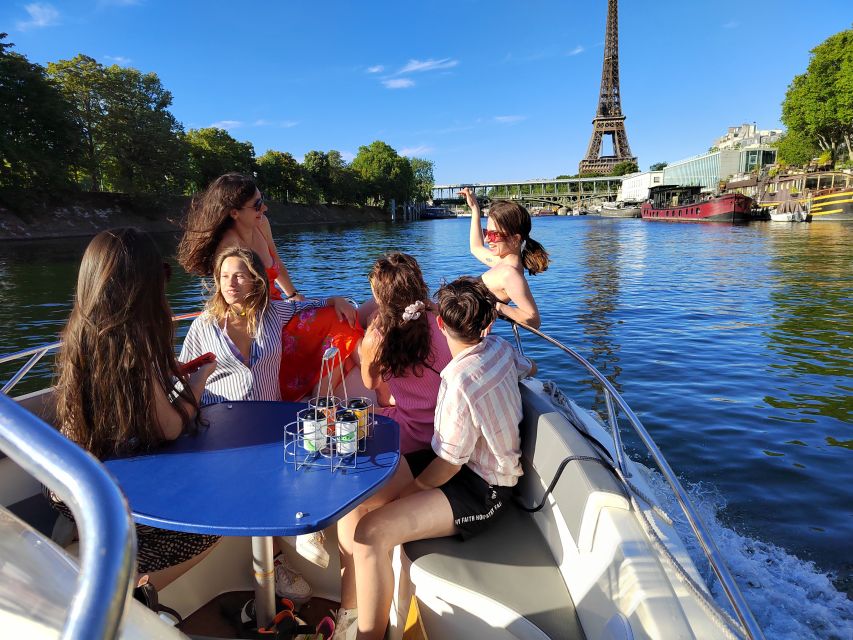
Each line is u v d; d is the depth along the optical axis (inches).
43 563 34.8
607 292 596.7
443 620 72.7
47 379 317.4
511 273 119.1
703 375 306.0
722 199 1910.7
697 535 61.6
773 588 134.1
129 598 23.8
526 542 80.5
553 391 100.7
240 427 76.3
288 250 1280.8
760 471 197.8
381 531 72.4
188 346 94.5
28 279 727.1
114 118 1836.9
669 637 51.3
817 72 1834.4
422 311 87.8
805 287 596.4
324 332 110.9
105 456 68.0
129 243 67.6
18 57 1487.5
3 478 79.0
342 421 68.0
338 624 78.4
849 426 235.3
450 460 77.2
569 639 65.4
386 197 3885.3
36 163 1453.0
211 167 2253.9
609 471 73.9
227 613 88.6
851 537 157.8
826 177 1889.8
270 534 53.0
